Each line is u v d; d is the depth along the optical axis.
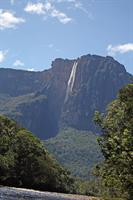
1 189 94.62
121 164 29.14
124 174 30.08
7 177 123.06
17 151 131.00
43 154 144.62
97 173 35.25
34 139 140.88
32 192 103.56
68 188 158.75
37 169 134.62
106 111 34.34
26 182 131.50
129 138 28.44
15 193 82.31
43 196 87.19
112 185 33.34
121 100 33.88
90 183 171.88
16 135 134.00
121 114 32.97
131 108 32.72
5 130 134.25
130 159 28.27
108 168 32.94
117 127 32.94
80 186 169.88
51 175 142.50
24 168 130.62
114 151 29.67
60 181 152.50
